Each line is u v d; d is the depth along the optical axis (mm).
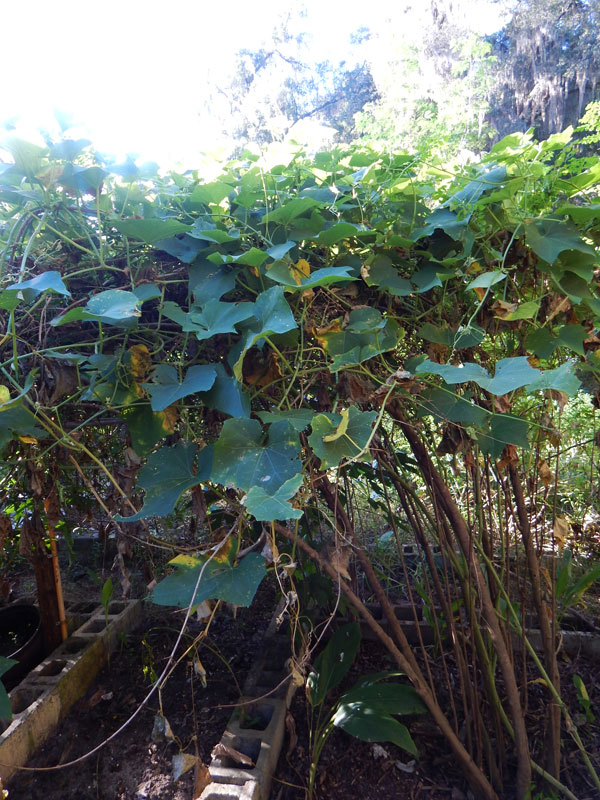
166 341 1102
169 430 1008
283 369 1120
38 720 1728
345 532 1281
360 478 2170
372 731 1420
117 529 1115
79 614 2305
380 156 1243
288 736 1688
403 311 1243
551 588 1571
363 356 1011
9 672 2021
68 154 939
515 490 1454
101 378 999
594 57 10367
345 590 1330
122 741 1741
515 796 1480
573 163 1202
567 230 1115
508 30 11719
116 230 1091
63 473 1307
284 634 2092
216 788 1356
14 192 928
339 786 1539
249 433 889
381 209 1214
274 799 1488
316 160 1264
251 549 945
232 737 1558
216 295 1021
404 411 1369
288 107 13484
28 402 1005
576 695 1854
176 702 1892
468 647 1979
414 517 1563
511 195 1113
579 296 1158
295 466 845
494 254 1108
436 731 1729
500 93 11305
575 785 1535
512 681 1402
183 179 1171
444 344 1116
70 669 1915
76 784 1586
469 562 1401
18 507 1548
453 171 1319
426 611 1922
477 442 1160
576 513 2430
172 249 1053
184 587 877
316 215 1083
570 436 2430
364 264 1119
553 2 10727
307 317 1111
